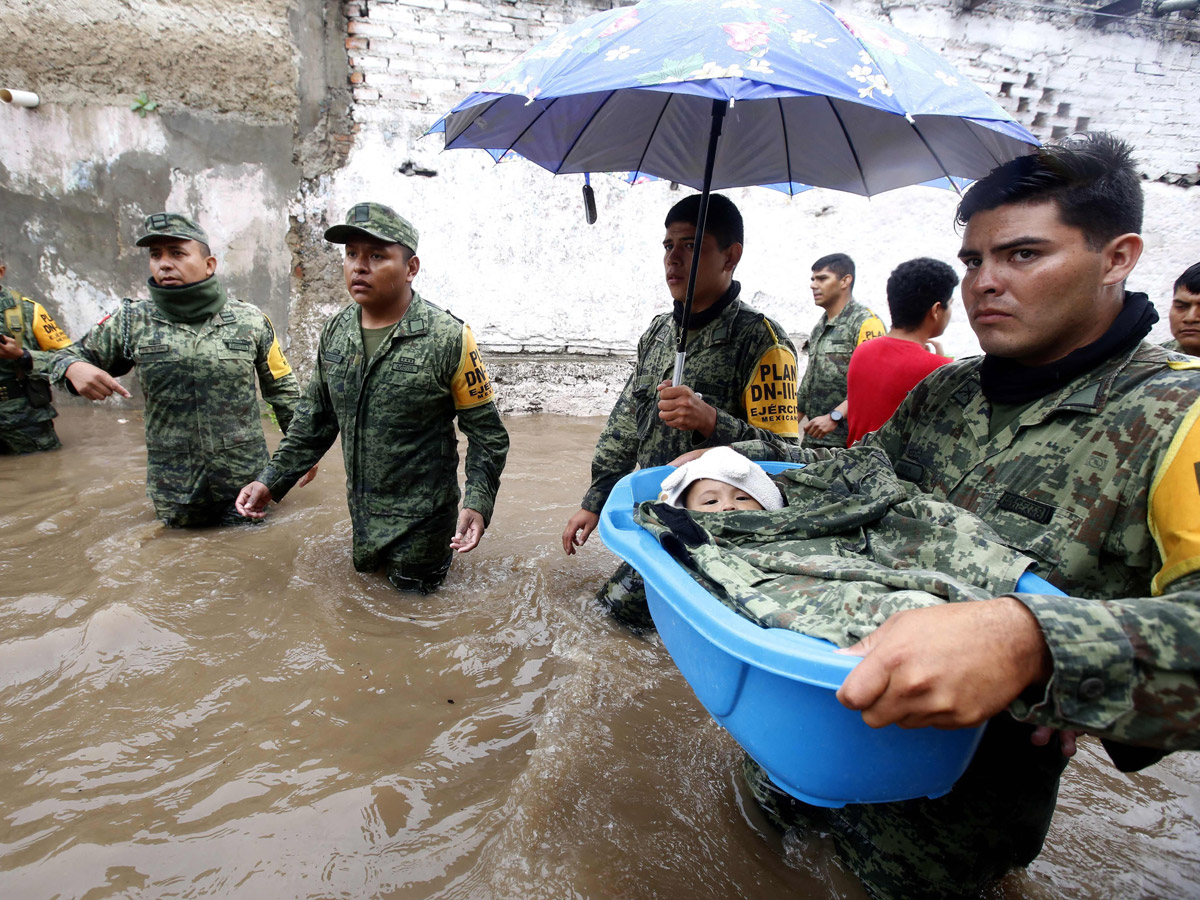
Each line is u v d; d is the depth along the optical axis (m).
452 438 2.84
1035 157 1.21
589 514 2.80
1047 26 6.53
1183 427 1.09
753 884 1.55
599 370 6.64
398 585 2.81
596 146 2.58
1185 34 6.71
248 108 5.49
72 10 5.04
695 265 2.12
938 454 1.53
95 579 2.65
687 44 1.46
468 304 6.25
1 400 4.24
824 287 4.34
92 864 1.45
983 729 1.21
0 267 4.25
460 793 1.74
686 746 2.00
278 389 3.56
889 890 1.47
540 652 2.43
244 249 5.71
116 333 3.14
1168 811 1.92
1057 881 1.63
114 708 1.96
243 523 3.43
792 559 1.45
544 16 5.88
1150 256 7.19
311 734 1.91
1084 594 1.24
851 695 0.86
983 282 1.28
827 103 2.11
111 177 5.34
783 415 2.44
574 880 1.49
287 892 1.42
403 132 5.84
